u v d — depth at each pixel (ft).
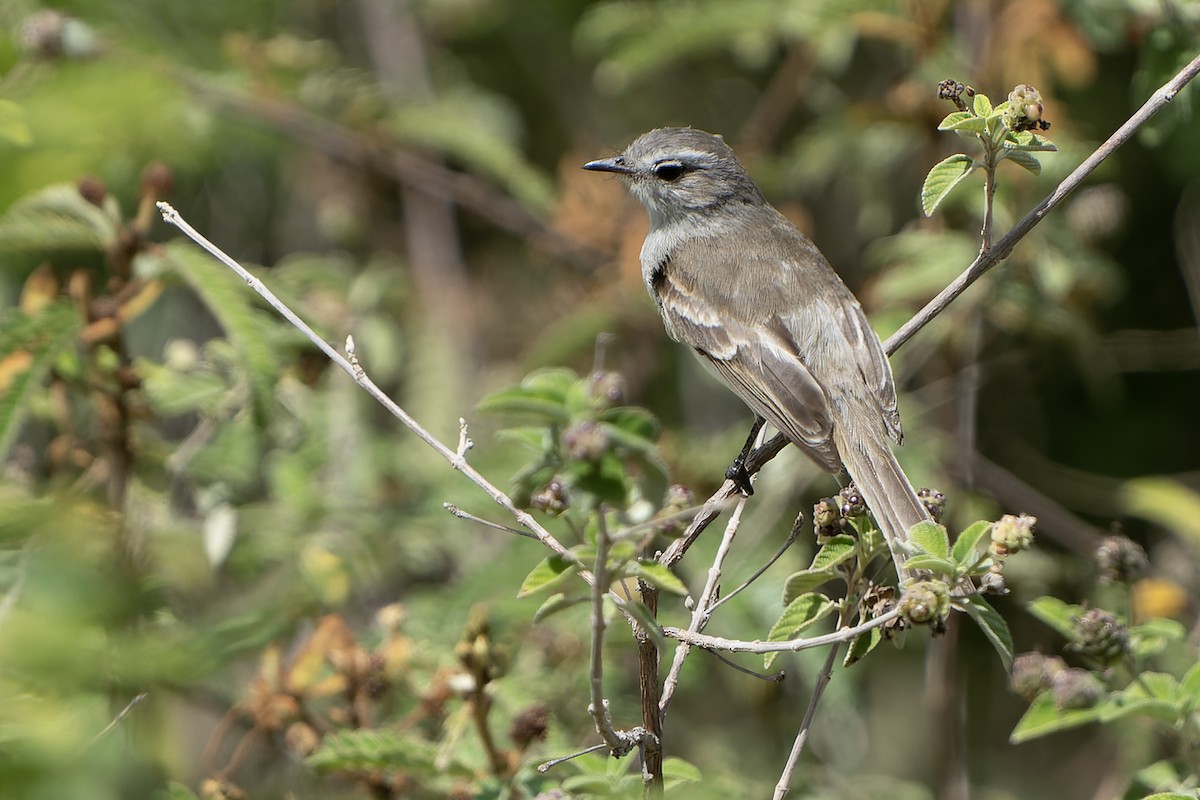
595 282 47.29
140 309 33.37
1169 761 28.73
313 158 52.60
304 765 30.09
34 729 22.20
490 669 26.84
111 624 26.53
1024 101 25.11
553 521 37.29
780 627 23.36
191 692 33.09
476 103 53.21
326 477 41.09
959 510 42.75
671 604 38.52
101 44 40.70
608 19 46.52
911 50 44.47
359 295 45.78
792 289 34.99
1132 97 38.58
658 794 22.77
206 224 51.39
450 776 27.20
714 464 42.04
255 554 37.19
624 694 38.04
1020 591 43.55
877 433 31.81
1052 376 52.70
